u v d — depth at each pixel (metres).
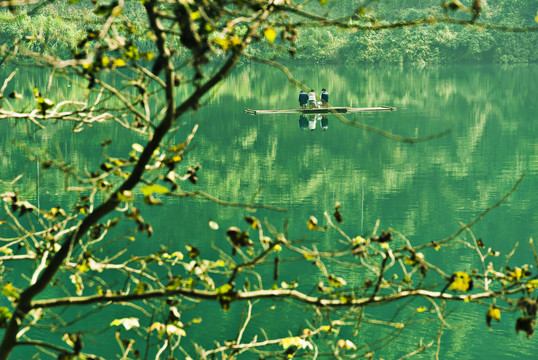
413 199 24.19
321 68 88.12
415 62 90.69
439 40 90.62
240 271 3.77
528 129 40.19
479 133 39.06
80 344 3.73
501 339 12.72
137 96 4.07
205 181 27.14
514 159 31.45
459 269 16.59
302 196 24.84
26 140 34.34
